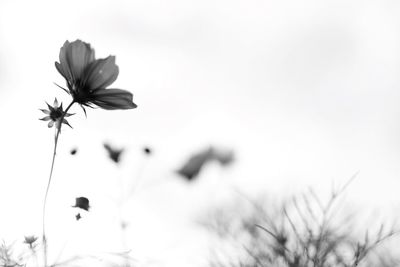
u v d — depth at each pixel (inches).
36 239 34.4
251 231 37.0
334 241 35.4
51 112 34.6
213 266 35.5
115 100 34.7
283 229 36.1
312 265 34.9
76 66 34.4
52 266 33.8
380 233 35.0
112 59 34.5
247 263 35.3
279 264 35.3
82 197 34.4
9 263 34.0
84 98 34.6
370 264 34.7
